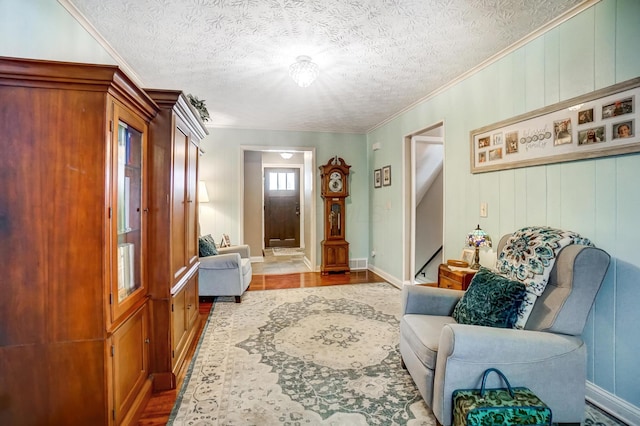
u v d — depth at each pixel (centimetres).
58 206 131
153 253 192
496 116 254
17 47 146
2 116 125
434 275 501
